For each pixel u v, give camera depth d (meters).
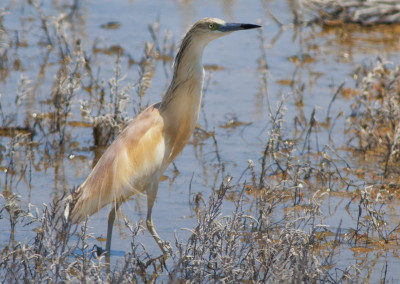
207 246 8.02
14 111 14.77
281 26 24.33
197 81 9.76
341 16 24.89
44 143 13.33
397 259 9.02
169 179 11.85
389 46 21.80
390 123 14.19
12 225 9.24
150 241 9.57
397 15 24.56
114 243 9.45
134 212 10.48
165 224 10.05
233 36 22.95
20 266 7.85
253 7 26.80
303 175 12.05
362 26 24.47
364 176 12.12
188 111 9.80
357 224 9.70
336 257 9.02
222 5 27.02
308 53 20.97
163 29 22.95
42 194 10.89
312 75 18.66
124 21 24.00
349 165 12.66
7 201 9.45
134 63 19.20
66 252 7.54
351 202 10.98
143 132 9.34
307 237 8.29
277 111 12.07
